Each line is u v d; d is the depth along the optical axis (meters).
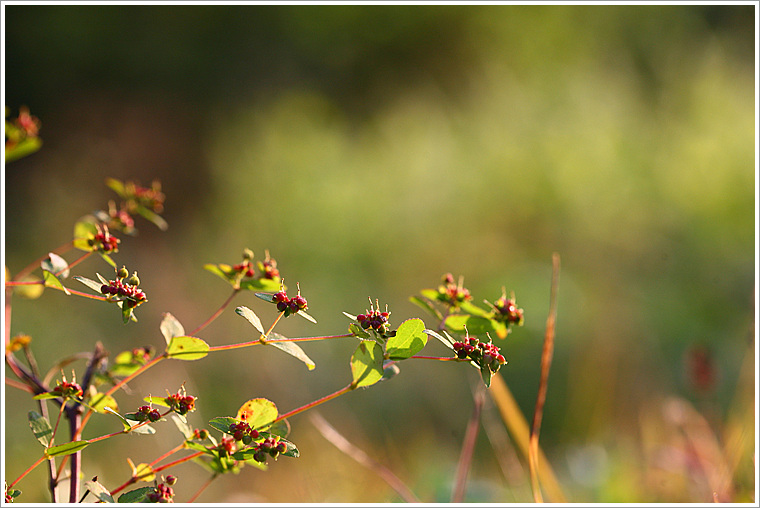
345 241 2.15
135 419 0.80
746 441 0.94
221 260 2.14
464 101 3.06
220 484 1.21
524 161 2.32
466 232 2.18
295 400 1.54
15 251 2.24
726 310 1.80
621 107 2.68
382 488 1.11
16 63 2.99
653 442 1.10
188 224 2.48
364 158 2.59
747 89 2.69
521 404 1.51
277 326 1.75
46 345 1.59
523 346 1.63
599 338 1.61
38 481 1.10
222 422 0.80
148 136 2.99
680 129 2.53
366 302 1.97
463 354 0.80
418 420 1.48
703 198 2.18
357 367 0.80
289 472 1.21
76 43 3.05
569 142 2.40
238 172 2.51
